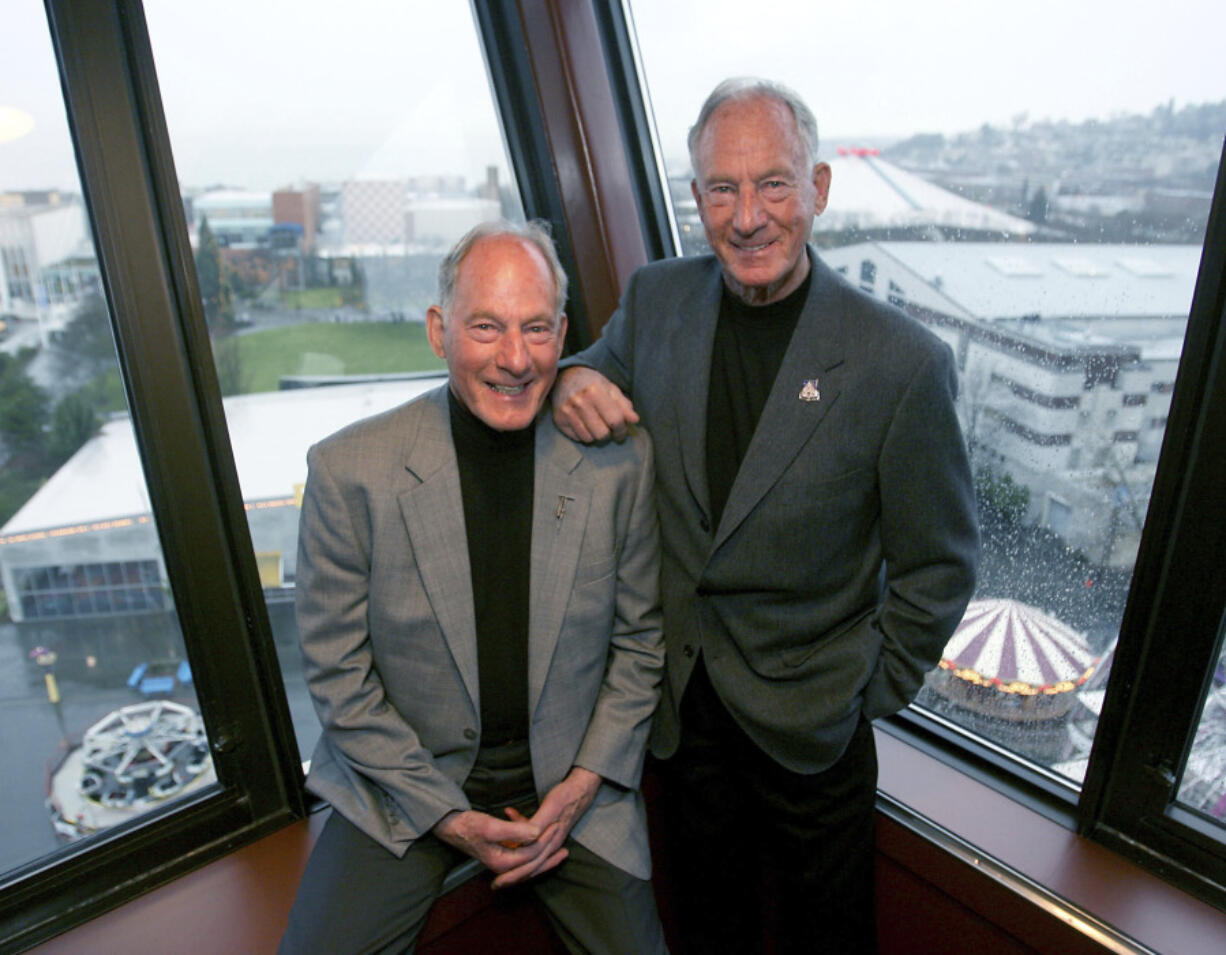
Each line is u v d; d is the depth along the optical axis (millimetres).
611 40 1930
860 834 1437
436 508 1235
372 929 1233
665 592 1443
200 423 1508
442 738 1320
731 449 1345
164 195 1412
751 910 1657
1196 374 1236
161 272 1425
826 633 1355
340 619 1268
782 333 1314
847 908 1477
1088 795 1510
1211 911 1366
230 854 1643
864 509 1279
